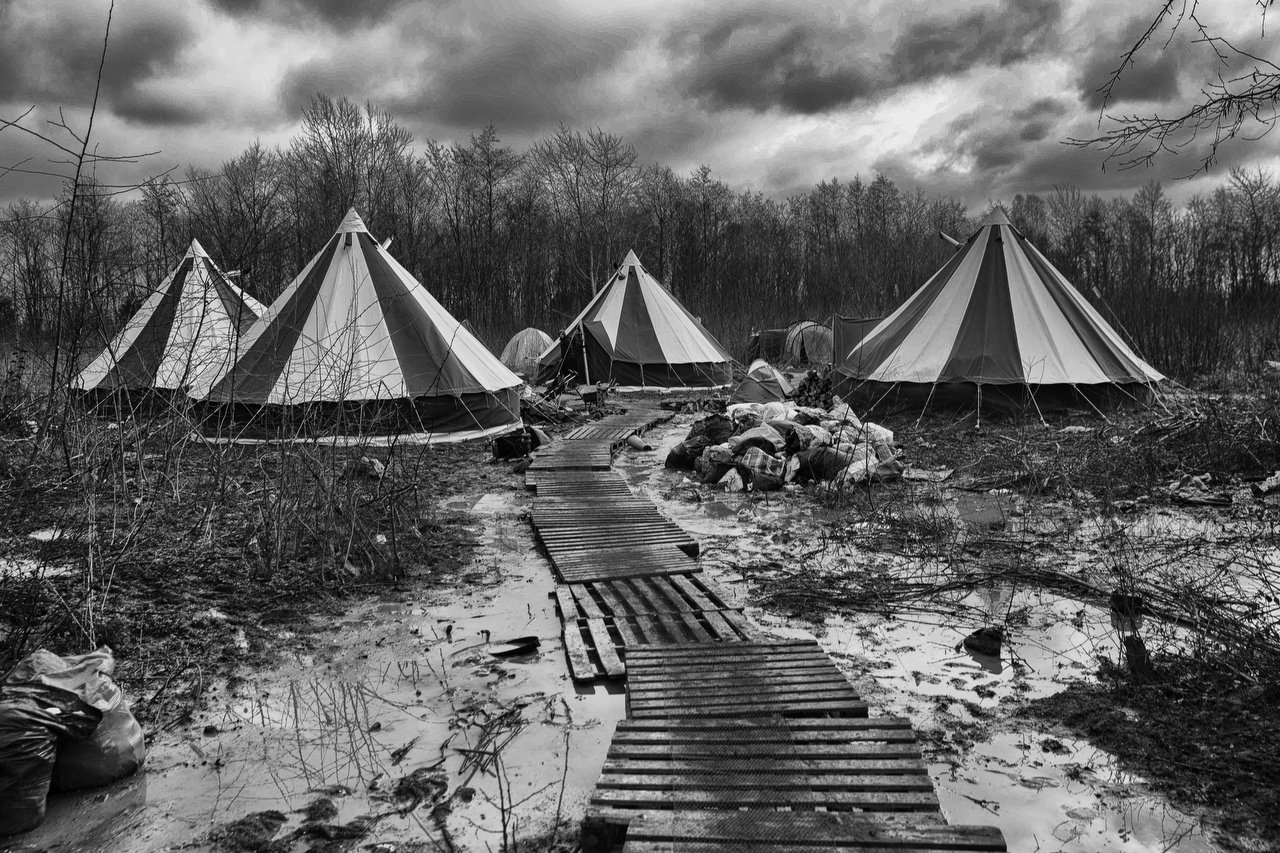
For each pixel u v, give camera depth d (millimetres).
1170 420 10320
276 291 14297
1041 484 8859
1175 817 3152
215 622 5254
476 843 3076
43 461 7059
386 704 4266
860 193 47969
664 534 7312
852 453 9453
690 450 11055
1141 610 5156
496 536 7613
